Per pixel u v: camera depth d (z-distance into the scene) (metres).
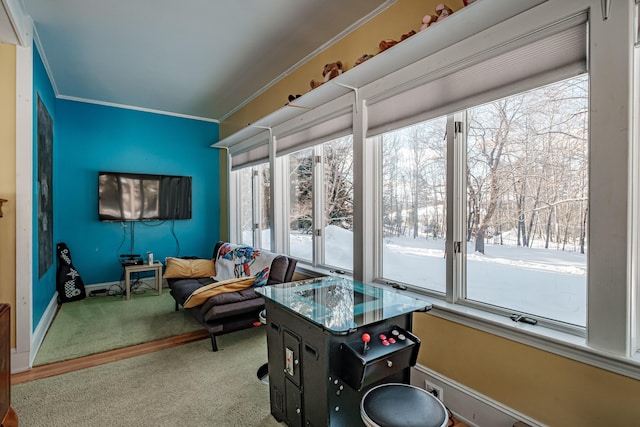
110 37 2.78
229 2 2.30
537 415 1.51
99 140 4.50
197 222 5.23
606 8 1.26
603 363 1.30
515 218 1.71
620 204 1.25
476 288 1.88
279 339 1.82
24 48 2.47
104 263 4.56
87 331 3.16
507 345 1.61
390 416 1.16
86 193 4.43
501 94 1.62
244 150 4.46
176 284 3.62
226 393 2.13
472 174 1.90
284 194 3.76
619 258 1.26
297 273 3.40
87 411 1.94
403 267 2.34
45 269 3.21
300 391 1.65
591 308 1.34
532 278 1.64
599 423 1.32
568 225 1.51
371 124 2.39
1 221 2.41
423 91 2.00
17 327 2.42
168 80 3.70
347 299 1.80
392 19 2.24
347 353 1.43
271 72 3.46
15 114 2.46
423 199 2.19
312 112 3.02
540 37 1.47
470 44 1.73
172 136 5.02
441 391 1.91
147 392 2.14
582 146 1.46
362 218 2.48
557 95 1.54
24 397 2.07
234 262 3.73
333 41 2.78
